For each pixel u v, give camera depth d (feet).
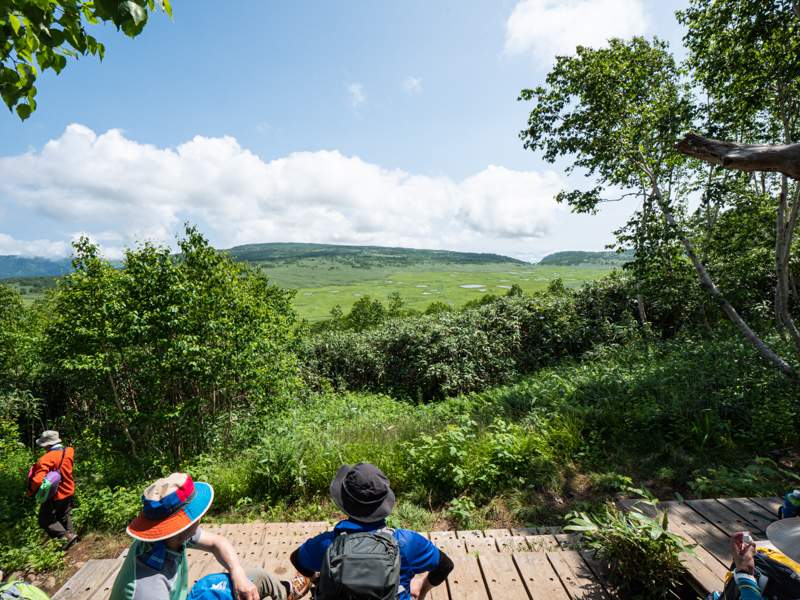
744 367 29.86
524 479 19.93
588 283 62.18
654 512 13.66
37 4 8.01
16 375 47.09
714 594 8.48
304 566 6.65
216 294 32.91
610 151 39.73
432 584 6.90
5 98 9.13
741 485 17.40
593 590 10.67
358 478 6.59
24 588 6.39
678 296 41.45
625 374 33.30
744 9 29.89
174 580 6.39
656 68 39.75
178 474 6.82
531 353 56.65
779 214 32.40
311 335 63.82
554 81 41.65
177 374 31.01
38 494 19.02
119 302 30.81
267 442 23.44
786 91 31.42
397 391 54.95
